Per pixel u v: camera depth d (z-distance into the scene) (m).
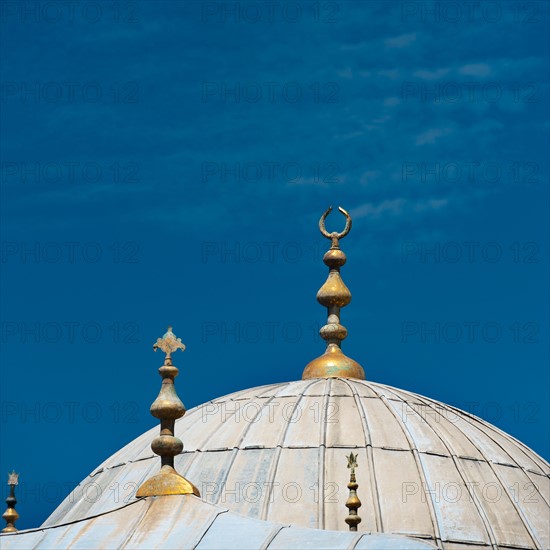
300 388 74.38
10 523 69.75
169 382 60.53
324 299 79.19
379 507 68.06
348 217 80.62
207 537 55.22
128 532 56.09
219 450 70.69
